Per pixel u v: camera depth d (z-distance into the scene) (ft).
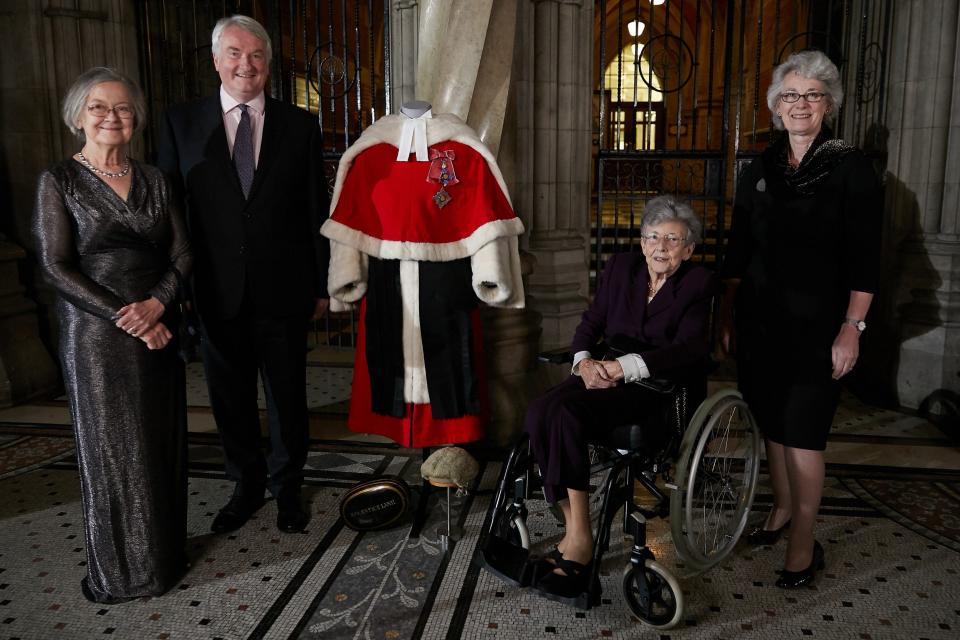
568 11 16.84
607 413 8.56
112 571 8.89
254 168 10.04
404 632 8.38
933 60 15.69
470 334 11.19
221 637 8.30
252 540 10.52
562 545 8.63
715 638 8.27
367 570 9.71
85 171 8.50
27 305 18.01
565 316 17.17
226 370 10.53
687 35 56.24
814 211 8.73
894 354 16.58
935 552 10.18
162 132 10.12
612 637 8.30
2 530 10.83
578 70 17.35
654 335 9.15
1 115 18.39
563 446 8.21
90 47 18.44
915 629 8.42
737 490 11.91
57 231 8.38
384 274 11.01
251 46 9.61
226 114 9.96
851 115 19.72
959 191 15.69
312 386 18.29
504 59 12.53
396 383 11.18
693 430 8.39
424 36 12.51
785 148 9.18
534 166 17.17
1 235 17.70
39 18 18.04
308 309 10.75
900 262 16.63
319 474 12.88
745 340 9.56
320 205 10.67
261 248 10.09
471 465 9.74
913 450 13.92
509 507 9.00
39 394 17.48
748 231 9.53
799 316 8.88
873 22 18.31
